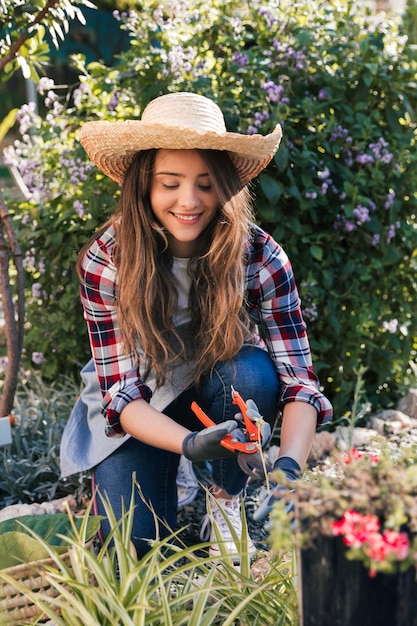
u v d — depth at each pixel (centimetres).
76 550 167
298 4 332
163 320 201
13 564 172
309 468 279
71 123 337
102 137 194
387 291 341
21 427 291
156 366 201
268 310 212
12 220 341
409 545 130
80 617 154
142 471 212
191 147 182
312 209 311
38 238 339
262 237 208
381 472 136
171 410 220
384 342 343
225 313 198
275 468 173
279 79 322
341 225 316
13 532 173
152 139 182
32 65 298
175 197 188
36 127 337
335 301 317
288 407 202
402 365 346
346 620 133
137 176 192
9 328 278
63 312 334
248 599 154
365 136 316
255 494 264
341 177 319
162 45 323
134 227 194
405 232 328
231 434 171
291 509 156
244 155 194
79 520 191
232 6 334
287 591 174
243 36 323
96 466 219
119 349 204
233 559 211
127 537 177
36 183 335
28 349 351
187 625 166
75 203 312
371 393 340
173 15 338
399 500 127
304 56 316
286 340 212
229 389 208
